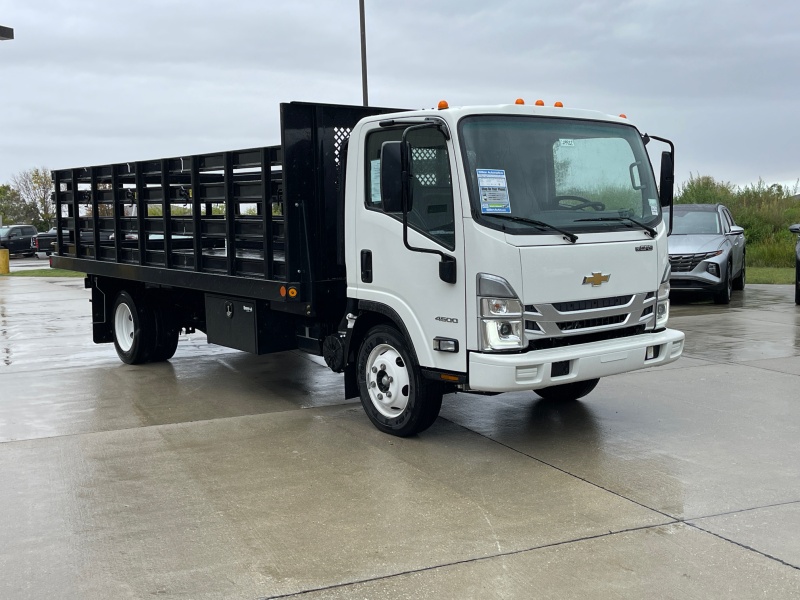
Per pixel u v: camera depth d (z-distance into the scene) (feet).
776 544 15.42
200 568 14.70
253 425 24.56
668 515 16.92
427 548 15.43
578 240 20.67
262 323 26.55
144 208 31.42
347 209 23.09
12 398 28.71
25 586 14.10
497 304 19.61
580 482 19.04
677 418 24.63
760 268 81.41
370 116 22.94
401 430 22.65
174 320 34.37
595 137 21.98
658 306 22.62
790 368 31.48
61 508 17.81
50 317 52.90
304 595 13.61
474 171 19.92
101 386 30.60
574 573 14.30
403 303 21.61
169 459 21.26
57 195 38.50
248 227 25.88
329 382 30.99
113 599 13.56
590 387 26.18
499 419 24.95
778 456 20.83
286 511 17.44
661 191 23.20
